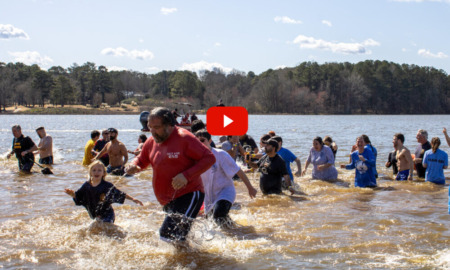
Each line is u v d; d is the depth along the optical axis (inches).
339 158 669.3
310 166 586.6
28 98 5423.2
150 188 399.9
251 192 265.0
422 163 460.1
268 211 303.4
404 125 2183.8
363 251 215.2
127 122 2719.0
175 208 203.6
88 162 567.5
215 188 263.7
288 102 5029.5
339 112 5206.7
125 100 6269.7
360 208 312.0
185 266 197.2
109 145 499.5
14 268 194.4
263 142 474.0
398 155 457.1
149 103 5541.3
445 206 317.1
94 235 241.8
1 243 228.2
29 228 255.6
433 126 2062.0
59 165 573.0
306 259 204.5
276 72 5733.3
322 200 342.6
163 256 209.8
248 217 283.1
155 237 236.5
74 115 4820.4
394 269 190.5
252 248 220.7
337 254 211.2
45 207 311.9
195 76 6343.5
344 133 1395.2
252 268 194.1
